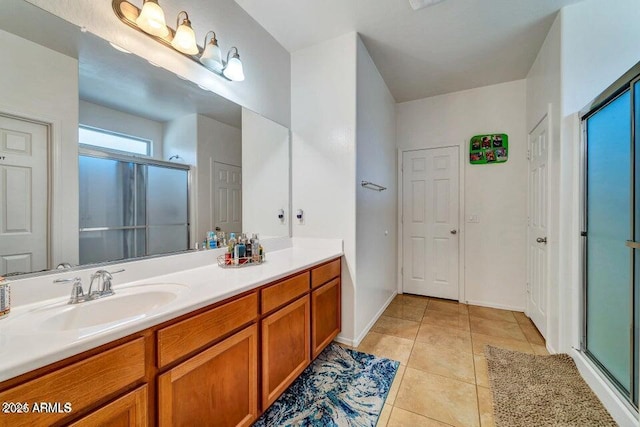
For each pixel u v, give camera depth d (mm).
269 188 2203
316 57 2328
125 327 811
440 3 1848
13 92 974
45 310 951
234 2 1842
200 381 1056
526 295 2861
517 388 1624
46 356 657
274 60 2242
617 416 1346
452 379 1751
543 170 2320
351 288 2209
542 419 1393
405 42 2297
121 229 1306
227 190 1869
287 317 1564
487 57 2510
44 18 1035
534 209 2594
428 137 3398
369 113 2510
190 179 1636
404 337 2344
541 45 2316
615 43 1783
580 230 1805
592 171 1702
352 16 1978
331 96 2264
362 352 2094
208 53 1545
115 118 1273
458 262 3266
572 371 1753
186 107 1586
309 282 1782
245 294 1276
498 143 3031
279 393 1486
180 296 1097
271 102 2215
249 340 1290
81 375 728
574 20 1851
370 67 2518
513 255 2984
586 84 1830
